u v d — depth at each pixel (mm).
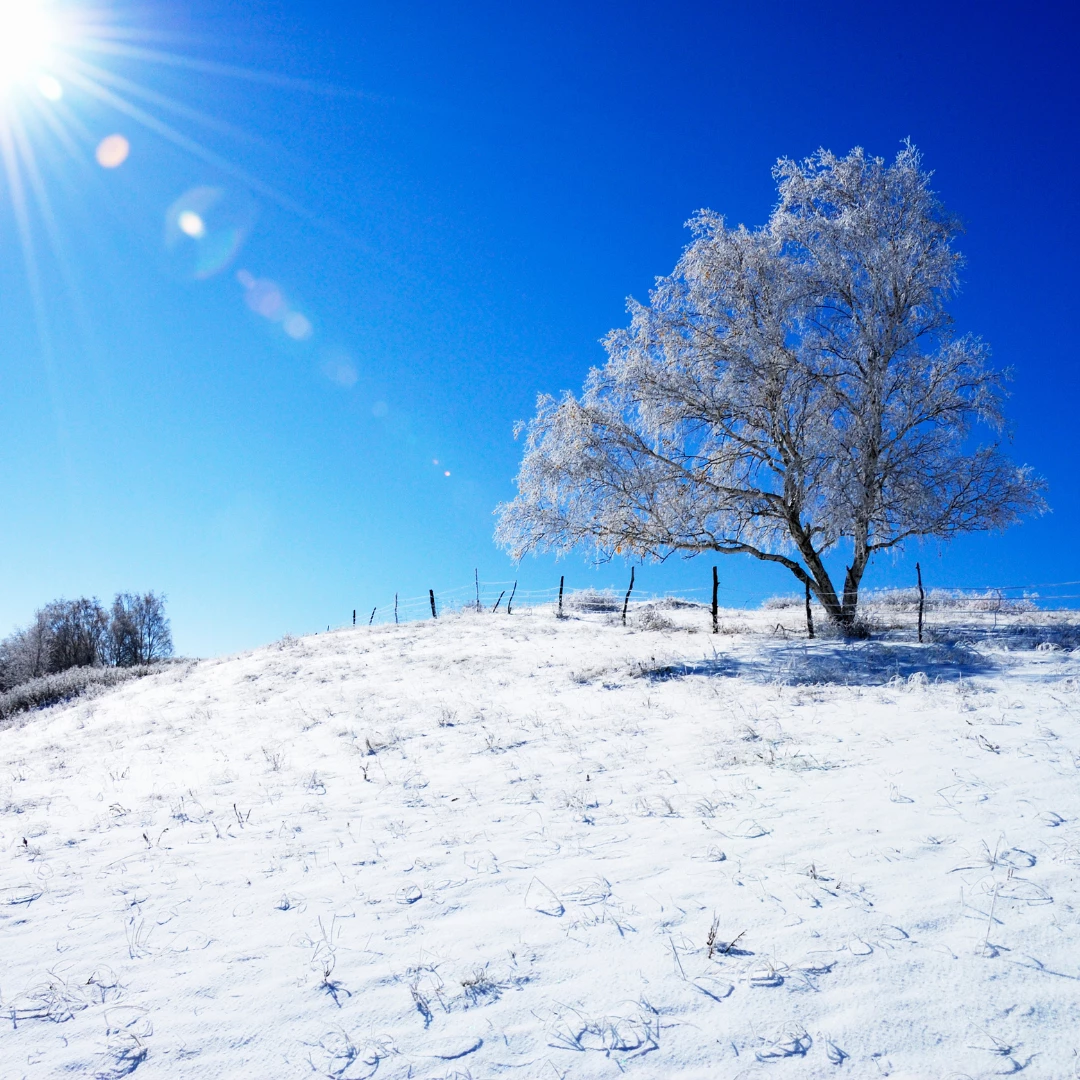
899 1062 3459
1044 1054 3443
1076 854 5332
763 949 4426
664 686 13000
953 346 18016
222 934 5195
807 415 18469
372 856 6445
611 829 6555
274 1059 3775
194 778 10141
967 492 18266
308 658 21312
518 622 24594
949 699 10273
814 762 7918
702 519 18406
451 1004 4125
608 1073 3510
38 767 12797
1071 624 17969
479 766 9078
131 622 48656
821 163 18953
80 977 4727
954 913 4680
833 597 18547
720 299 18797
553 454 18531
